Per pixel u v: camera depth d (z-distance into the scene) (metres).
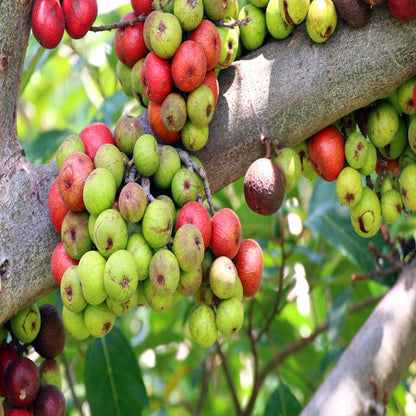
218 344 1.31
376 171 1.07
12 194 0.94
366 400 1.04
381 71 0.99
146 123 0.99
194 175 0.95
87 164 0.92
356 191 1.00
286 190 0.99
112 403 1.20
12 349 0.97
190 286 0.91
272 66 0.99
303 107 0.99
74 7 0.96
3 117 0.95
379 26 0.99
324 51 0.99
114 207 0.91
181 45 0.94
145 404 1.20
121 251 0.89
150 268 0.89
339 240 1.25
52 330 0.97
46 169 0.95
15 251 0.93
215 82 0.96
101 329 0.92
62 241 0.92
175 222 0.93
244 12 1.01
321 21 0.97
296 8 0.97
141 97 1.00
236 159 0.99
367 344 1.07
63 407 0.97
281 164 0.98
